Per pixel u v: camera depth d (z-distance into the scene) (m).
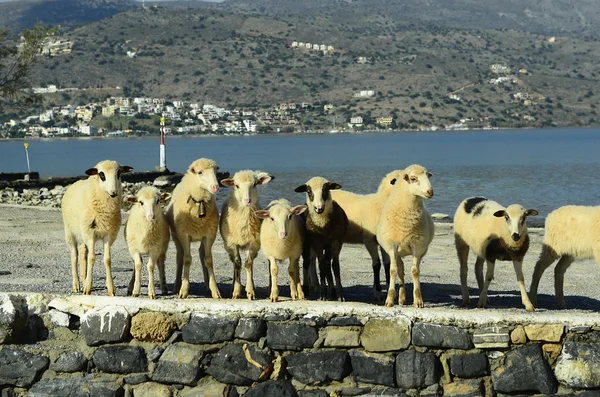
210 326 10.60
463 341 10.41
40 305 11.05
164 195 12.24
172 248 20.95
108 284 12.46
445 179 65.75
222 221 12.73
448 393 10.41
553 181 62.75
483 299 13.15
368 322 10.52
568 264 13.99
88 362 10.77
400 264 12.86
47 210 31.09
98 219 12.27
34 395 10.68
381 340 10.47
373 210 14.09
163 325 10.67
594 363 10.32
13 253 19.11
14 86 45.84
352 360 10.53
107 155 132.12
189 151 145.62
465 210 13.72
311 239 13.30
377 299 13.95
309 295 14.21
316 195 12.77
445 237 25.30
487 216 13.09
